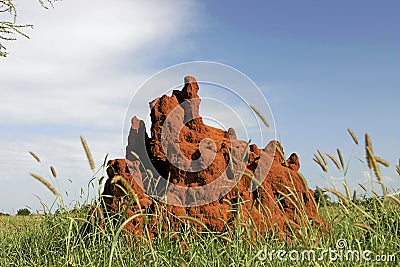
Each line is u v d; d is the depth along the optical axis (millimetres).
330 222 1191
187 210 1512
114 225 1454
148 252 1174
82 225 1481
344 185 1130
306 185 1131
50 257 1393
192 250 1207
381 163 1081
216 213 1477
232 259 1068
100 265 1169
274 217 1479
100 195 1213
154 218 1444
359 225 1054
